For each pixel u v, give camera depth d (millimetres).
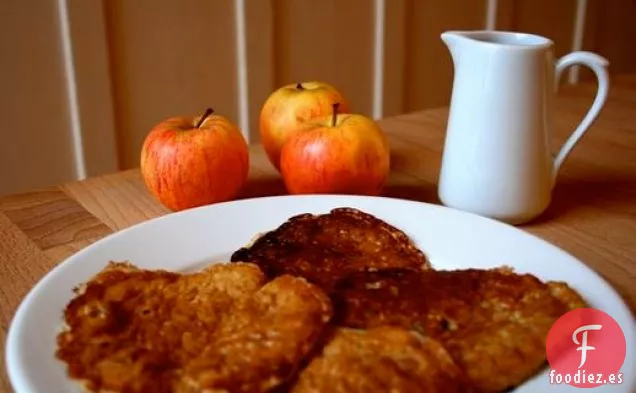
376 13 1030
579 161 596
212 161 491
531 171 467
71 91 813
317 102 545
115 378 313
